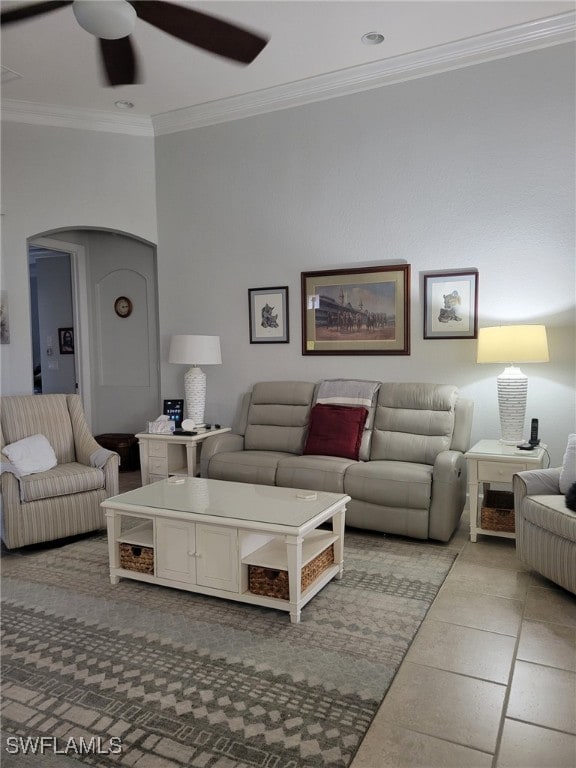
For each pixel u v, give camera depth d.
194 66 4.17
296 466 3.87
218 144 5.03
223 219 5.06
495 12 3.55
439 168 4.18
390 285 4.38
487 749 1.73
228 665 2.20
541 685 2.05
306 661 2.22
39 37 3.65
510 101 3.92
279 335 4.87
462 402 3.94
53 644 2.38
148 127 5.25
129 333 6.07
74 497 3.64
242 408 4.84
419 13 3.54
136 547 2.96
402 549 3.45
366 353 4.50
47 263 6.51
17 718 1.90
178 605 2.73
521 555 3.04
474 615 2.58
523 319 3.97
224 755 1.71
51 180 4.88
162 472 4.66
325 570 2.92
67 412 4.28
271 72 4.32
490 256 4.05
